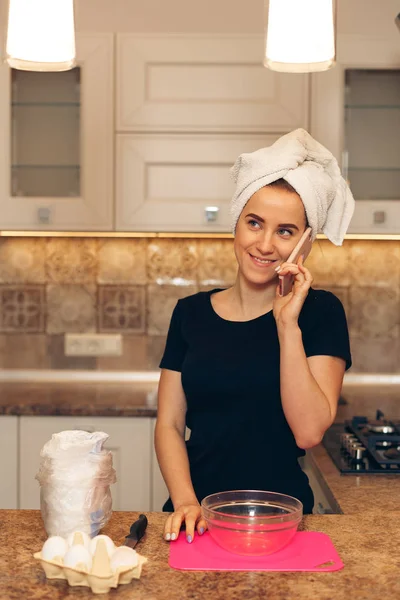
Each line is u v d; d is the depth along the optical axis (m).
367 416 2.78
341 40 2.94
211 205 2.97
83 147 2.97
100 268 3.39
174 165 2.97
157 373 3.40
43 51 1.41
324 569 1.26
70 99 3.01
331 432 2.54
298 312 1.57
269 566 1.27
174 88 2.96
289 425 1.66
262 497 1.44
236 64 2.95
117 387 3.21
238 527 1.30
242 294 1.77
